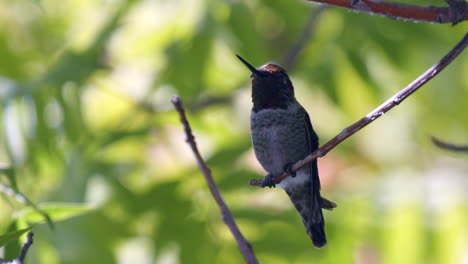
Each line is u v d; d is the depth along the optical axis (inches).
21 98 422.6
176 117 443.8
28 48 508.4
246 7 426.0
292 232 358.3
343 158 484.1
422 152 470.9
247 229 364.8
